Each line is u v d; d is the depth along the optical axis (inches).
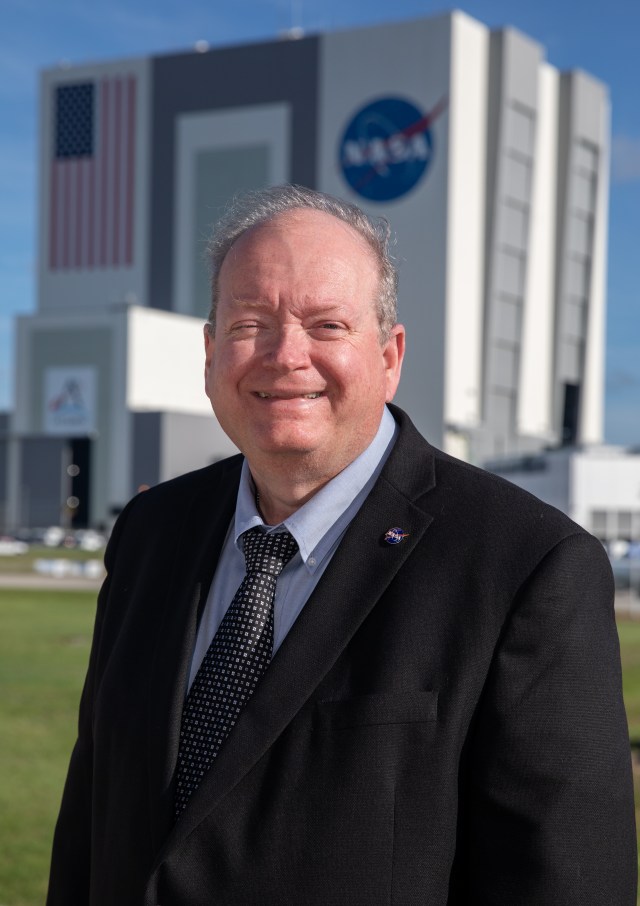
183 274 4067.4
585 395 4443.9
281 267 85.0
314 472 87.6
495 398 3961.6
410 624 81.6
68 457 3912.4
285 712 80.4
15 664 669.3
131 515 107.3
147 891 80.0
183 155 4077.3
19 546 3014.3
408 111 3791.8
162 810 84.7
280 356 83.6
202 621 91.8
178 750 86.3
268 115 3988.7
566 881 76.2
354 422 86.6
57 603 1225.4
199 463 3853.3
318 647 82.0
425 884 77.7
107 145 4158.5
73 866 100.3
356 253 87.0
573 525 83.8
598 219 4463.6
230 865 79.1
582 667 79.4
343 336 85.4
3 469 3956.7
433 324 3752.5
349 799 78.3
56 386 3905.0
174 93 4089.6
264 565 88.6
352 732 79.3
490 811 78.8
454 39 3742.6
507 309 4001.0
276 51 3981.3
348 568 84.7
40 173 4234.7
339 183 3882.9
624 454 2276.1
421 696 79.4
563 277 4274.1
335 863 77.5
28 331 3959.2
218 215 94.8
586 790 77.6
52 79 4224.9
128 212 4131.4
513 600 80.6
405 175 3791.8
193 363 4060.0
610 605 83.7
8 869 265.1
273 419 85.0
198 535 97.7
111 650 99.5
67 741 432.1
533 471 2269.9
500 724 78.7
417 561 84.0
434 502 86.9
